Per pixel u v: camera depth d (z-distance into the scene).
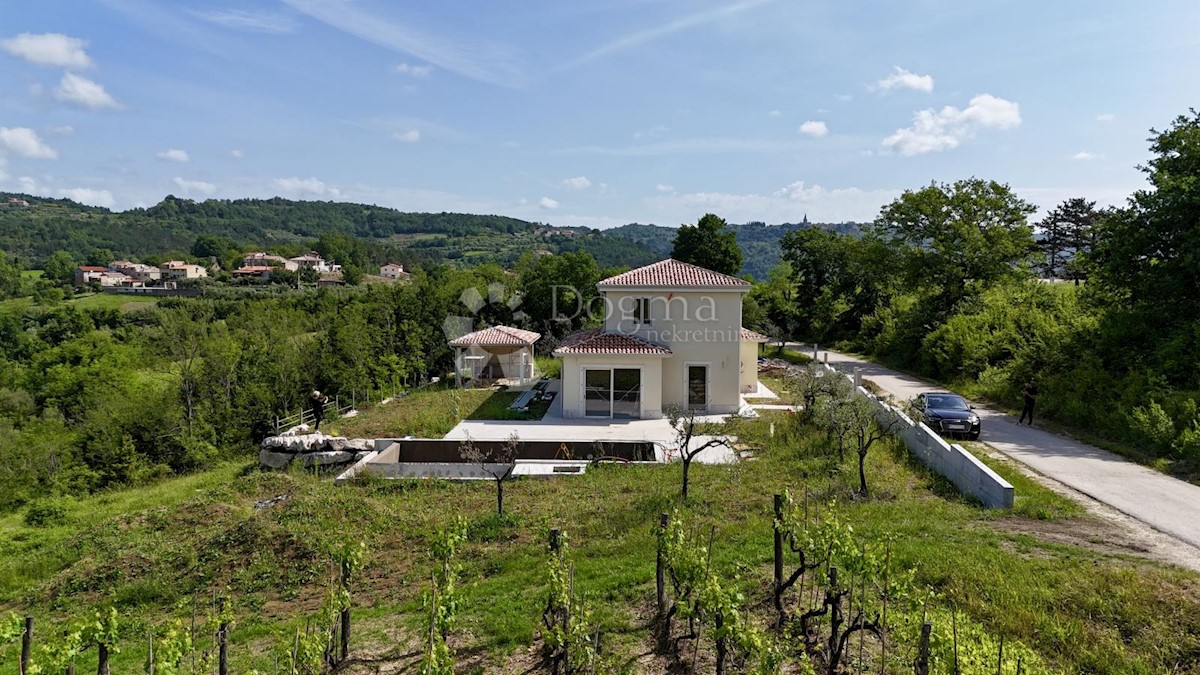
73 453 32.44
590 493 16.47
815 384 22.08
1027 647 7.23
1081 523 12.34
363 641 9.03
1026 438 21.06
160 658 6.86
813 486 15.71
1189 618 7.94
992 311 36.38
